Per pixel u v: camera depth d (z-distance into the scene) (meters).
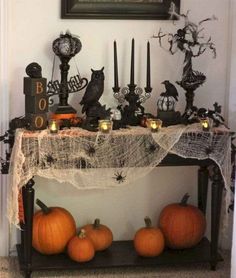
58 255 3.08
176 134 2.84
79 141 2.79
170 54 3.19
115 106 3.19
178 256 3.10
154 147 2.85
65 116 2.95
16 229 3.21
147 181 3.30
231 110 3.22
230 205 3.05
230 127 3.23
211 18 3.17
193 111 3.03
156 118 2.98
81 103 2.96
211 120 2.94
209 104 3.27
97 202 3.29
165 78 3.21
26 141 2.74
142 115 3.02
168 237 3.14
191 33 3.09
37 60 3.08
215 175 2.97
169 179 3.31
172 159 2.90
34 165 2.76
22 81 3.08
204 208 3.26
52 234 3.01
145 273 3.06
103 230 3.13
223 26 3.19
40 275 2.99
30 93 2.77
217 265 3.16
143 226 3.34
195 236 3.13
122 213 3.32
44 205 3.07
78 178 2.94
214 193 3.00
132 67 3.01
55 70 3.10
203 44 3.07
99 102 3.12
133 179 2.90
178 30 3.01
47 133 2.77
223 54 3.22
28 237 2.89
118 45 3.14
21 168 2.73
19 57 3.06
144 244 3.05
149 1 3.11
